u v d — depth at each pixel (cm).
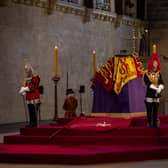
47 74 2852
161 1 3934
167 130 1558
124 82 1736
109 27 3522
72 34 3094
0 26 2489
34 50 2741
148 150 1414
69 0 3073
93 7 3306
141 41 3856
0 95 2495
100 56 3412
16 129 2228
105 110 1772
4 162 1393
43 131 1612
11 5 2553
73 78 3109
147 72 1620
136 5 3916
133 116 1742
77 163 1341
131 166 1312
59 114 2975
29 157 1375
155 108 1590
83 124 1648
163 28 3906
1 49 2500
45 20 2830
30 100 1714
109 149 1430
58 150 1434
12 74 2573
